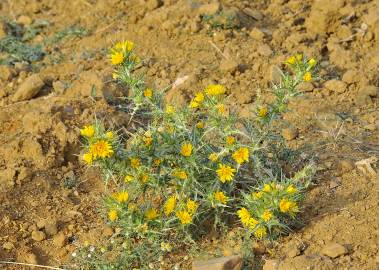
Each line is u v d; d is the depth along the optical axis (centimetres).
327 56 617
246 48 620
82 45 667
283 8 679
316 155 484
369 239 405
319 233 417
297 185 443
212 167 419
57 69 635
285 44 622
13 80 618
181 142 421
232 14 647
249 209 411
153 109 451
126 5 700
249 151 430
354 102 552
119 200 402
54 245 443
